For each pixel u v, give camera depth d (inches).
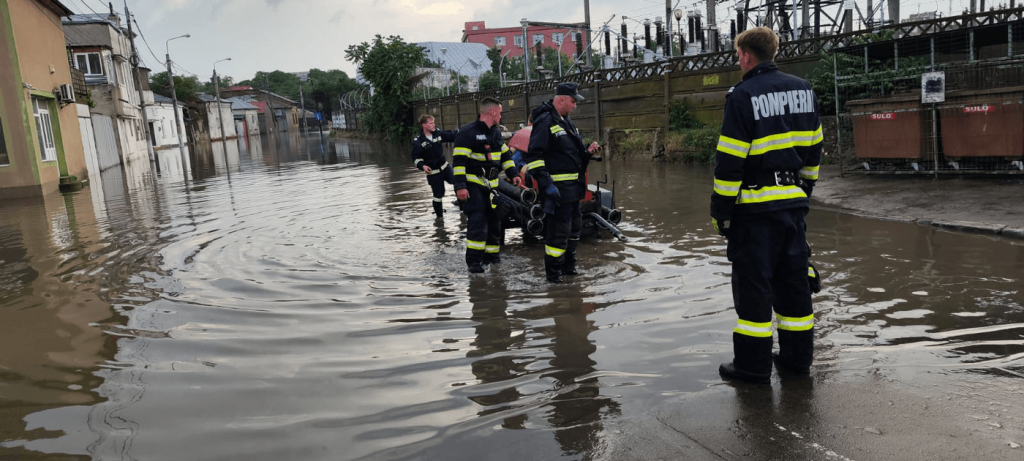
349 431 118.3
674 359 147.9
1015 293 182.2
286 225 362.6
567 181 218.5
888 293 188.7
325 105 4224.9
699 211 353.1
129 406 132.4
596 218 284.7
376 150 1309.1
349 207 434.9
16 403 135.5
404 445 112.0
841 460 99.7
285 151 1444.4
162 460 109.7
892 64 510.0
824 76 542.0
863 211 323.3
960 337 151.5
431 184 378.3
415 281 230.2
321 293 216.7
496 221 252.7
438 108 1526.8
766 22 1009.5
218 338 174.2
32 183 616.4
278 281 234.2
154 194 589.6
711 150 624.4
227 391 138.8
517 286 219.3
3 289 238.8
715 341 158.7
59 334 181.9
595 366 145.9
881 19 953.5
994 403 115.7
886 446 103.0
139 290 228.8
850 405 119.0
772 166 130.8
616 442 109.4
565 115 225.1
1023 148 355.3
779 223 130.6
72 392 140.8
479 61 2817.4
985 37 447.2
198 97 2596.0
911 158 398.9
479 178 242.1
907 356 141.2
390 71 1663.4
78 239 346.0
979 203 304.5
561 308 191.9
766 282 131.3
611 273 230.8
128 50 1517.0
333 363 153.7
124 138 1253.7
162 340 174.1
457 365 150.1
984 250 232.2
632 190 454.9
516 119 1152.2
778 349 152.9
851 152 502.9
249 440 116.1
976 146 368.8
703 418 116.9
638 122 779.4
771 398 124.3
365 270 248.5
